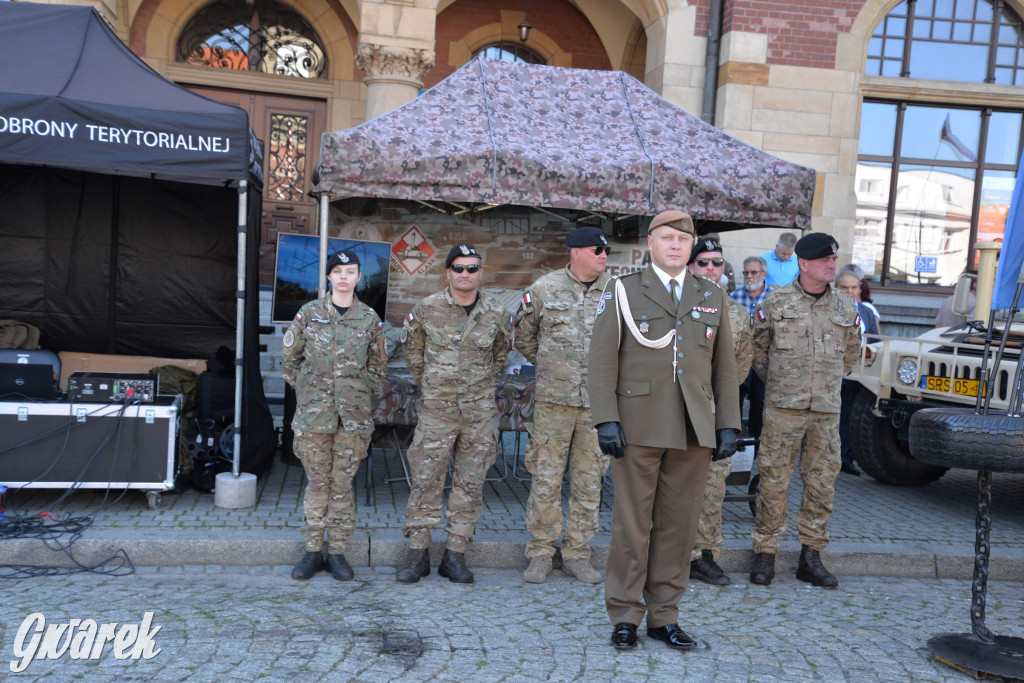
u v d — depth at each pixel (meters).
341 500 4.36
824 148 9.91
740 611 4.12
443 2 10.42
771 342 4.54
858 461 6.92
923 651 3.68
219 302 6.97
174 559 4.45
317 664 3.29
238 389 5.22
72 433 4.93
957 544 5.17
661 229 3.52
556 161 5.25
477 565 4.68
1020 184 3.76
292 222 11.06
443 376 4.30
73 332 6.78
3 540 4.34
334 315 4.32
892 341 6.40
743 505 5.93
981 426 3.47
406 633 3.64
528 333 4.44
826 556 4.85
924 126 10.83
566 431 4.36
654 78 10.13
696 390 3.49
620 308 3.53
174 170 4.85
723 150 5.85
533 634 3.70
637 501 3.56
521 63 6.12
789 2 9.73
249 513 5.04
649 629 3.71
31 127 4.62
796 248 4.46
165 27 10.45
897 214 10.89
